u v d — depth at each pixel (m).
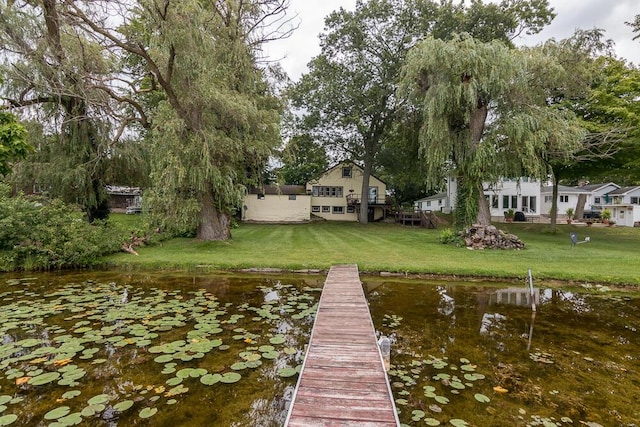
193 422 2.58
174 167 9.74
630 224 22.41
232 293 6.42
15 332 4.29
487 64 10.88
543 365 3.61
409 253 10.41
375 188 28.14
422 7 18.33
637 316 5.36
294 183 34.78
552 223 17.12
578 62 12.05
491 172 11.77
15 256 8.30
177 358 3.60
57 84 10.60
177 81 10.84
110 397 2.86
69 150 12.22
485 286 7.22
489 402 2.88
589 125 13.07
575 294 6.67
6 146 6.88
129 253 9.85
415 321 5.02
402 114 17.19
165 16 9.48
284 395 2.96
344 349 3.46
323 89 20.20
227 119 11.12
